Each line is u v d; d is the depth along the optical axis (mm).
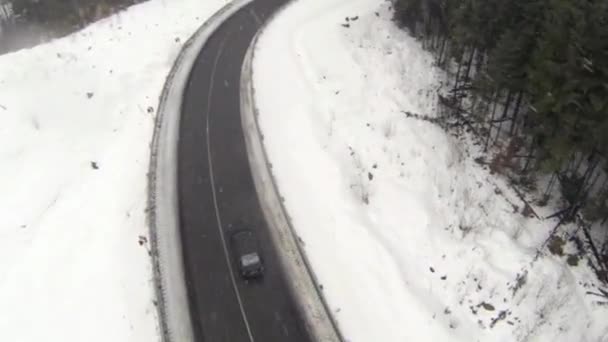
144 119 31734
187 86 36125
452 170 28516
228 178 27750
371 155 29078
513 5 29156
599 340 19844
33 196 25219
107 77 34562
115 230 23797
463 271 22500
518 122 31516
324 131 30984
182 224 24766
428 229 24359
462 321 20375
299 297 21406
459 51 38469
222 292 21547
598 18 21312
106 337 19266
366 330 19844
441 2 39438
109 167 27625
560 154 23891
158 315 20312
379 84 35781
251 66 38906
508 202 26516
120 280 21500
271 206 25922
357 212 25203
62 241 22906
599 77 21984
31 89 31828
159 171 27953
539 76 24500
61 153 28109
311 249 23328
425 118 32812
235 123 32375
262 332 20031
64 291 20766
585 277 22578
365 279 21797
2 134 28203
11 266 21625
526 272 22359
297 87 35781
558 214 25500
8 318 19578
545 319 20578
